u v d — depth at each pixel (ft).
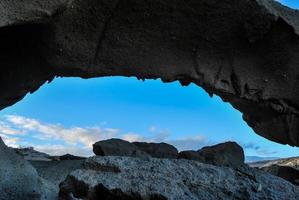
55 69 23.62
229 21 22.94
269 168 36.35
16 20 18.03
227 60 25.05
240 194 15.06
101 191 14.57
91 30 21.94
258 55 25.18
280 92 27.09
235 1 21.86
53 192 20.03
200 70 24.93
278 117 30.48
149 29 22.71
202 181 15.20
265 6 22.30
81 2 20.44
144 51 23.67
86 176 15.08
